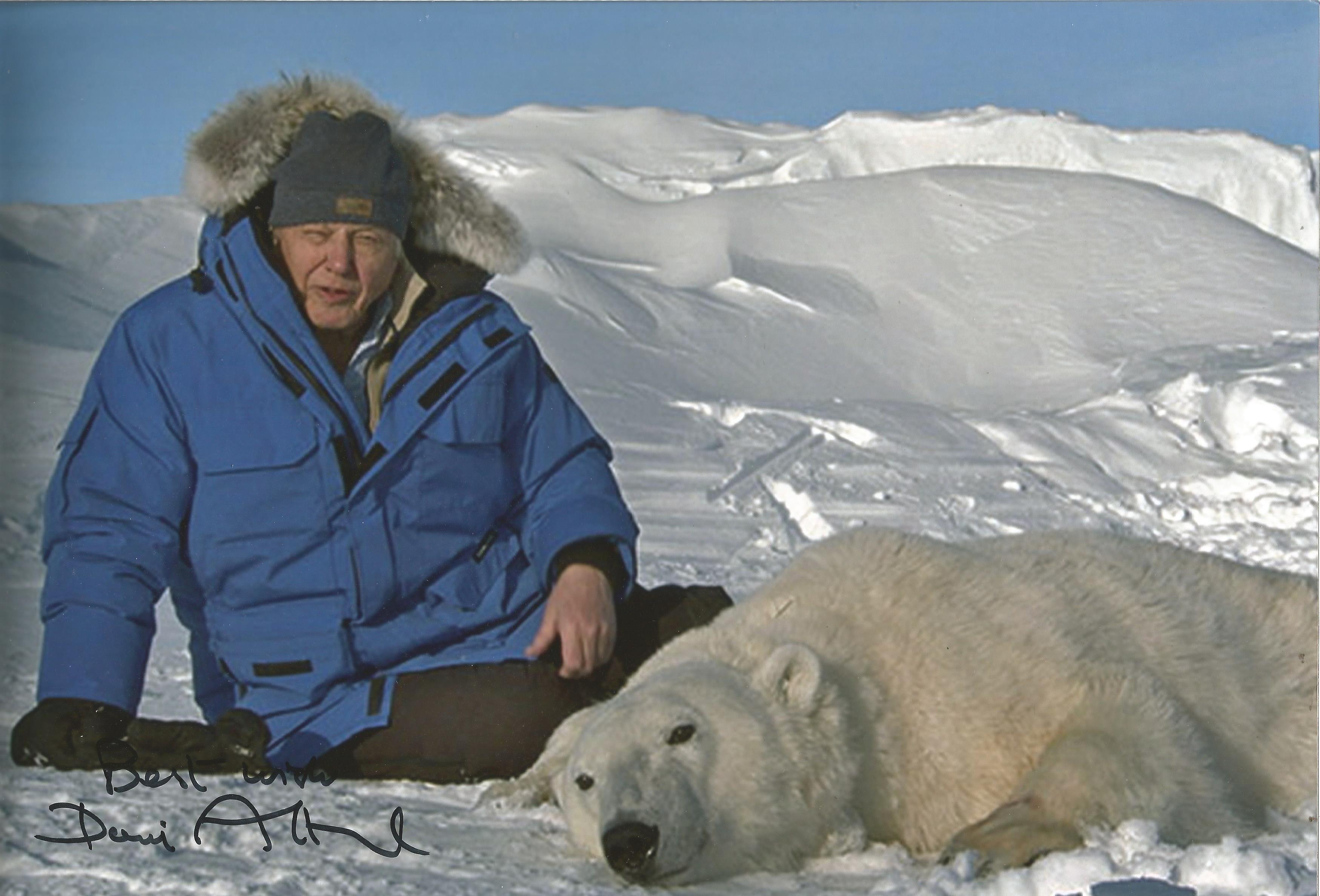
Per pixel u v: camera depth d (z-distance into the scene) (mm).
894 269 31094
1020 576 4008
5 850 3146
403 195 4238
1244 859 2879
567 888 3170
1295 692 4098
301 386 4238
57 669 4043
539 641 4285
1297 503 11727
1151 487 13172
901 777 3666
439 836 3588
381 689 4266
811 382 25578
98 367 4336
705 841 3383
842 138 55688
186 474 4277
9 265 21500
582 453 4602
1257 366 20172
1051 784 3367
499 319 4430
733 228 33188
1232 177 52938
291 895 2926
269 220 4289
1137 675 3729
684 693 3502
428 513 4352
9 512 9766
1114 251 31016
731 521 11070
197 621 4527
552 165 40062
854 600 3895
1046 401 25234
